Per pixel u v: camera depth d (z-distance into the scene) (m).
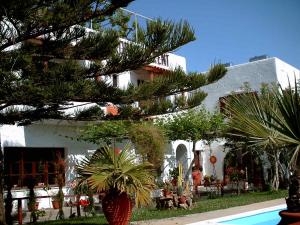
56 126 16.86
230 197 18.12
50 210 15.10
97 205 15.39
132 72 19.78
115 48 10.28
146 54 10.11
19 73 9.38
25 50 9.55
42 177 16.31
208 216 12.48
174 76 10.80
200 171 24.03
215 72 11.70
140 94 10.30
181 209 14.10
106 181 9.60
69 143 17.27
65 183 16.64
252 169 23.11
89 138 16.14
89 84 9.33
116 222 9.80
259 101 6.22
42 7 8.77
